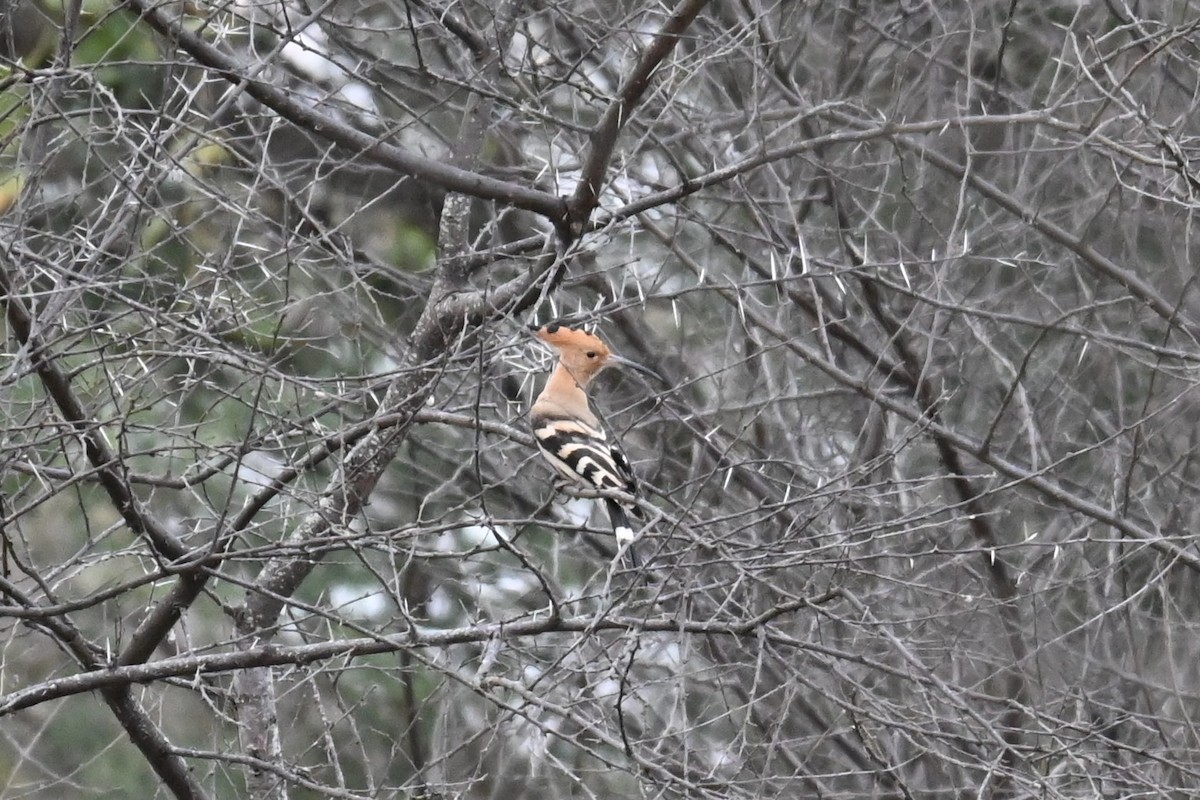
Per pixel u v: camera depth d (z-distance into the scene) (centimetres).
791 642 1010
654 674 1283
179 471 1339
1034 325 1276
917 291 1353
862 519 1180
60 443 1064
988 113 1413
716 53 1225
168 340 1002
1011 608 1403
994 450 1412
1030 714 1011
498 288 1255
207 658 1028
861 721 1072
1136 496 1412
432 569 1404
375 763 1416
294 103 1165
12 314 959
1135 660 1266
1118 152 1280
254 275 1395
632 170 1456
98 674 1012
